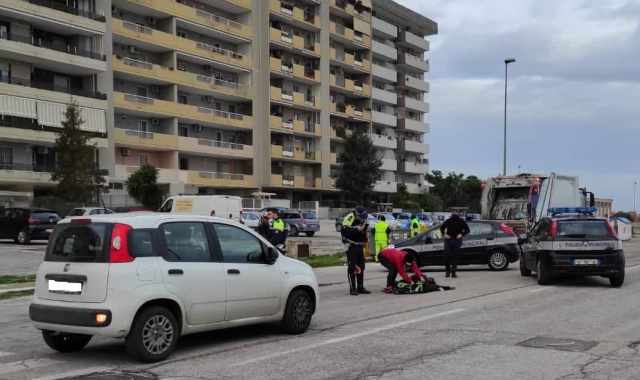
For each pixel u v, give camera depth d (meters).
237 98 57.28
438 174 89.94
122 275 7.07
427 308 11.30
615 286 14.70
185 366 7.06
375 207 68.12
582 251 14.39
